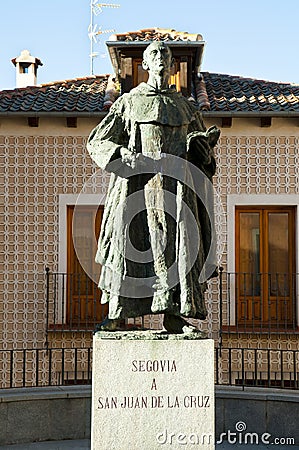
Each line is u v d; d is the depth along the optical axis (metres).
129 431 5.58
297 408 7.62
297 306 12.96
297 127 13.27
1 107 12.98
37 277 13.12
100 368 5.60
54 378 12.72
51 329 12.72
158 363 5.63
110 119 6.06
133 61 13.36
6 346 13.02
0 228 13.22
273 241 13.37
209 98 13.70
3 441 7.59
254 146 13.30
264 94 14.03
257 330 12.72
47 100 13.54
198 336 5.75
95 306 12.83
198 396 5.64
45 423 7.79
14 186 13.27
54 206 13.23
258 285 13.24
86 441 7.75
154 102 5.99
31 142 13.31
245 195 13.23
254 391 8.07
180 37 13.71
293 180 13.24
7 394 7.80
